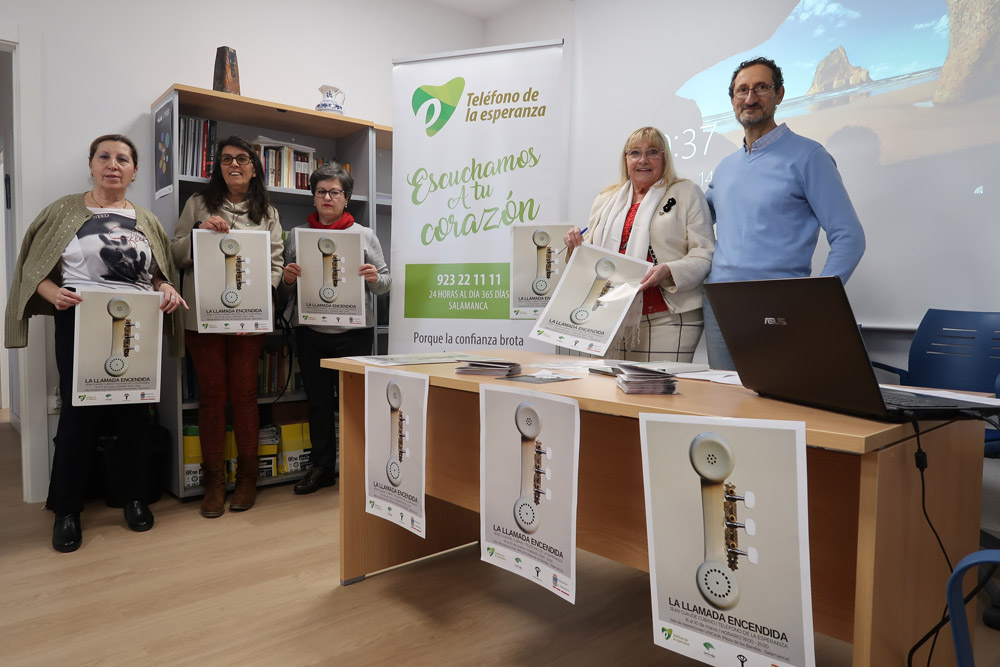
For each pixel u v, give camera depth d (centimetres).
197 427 293
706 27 335
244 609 187
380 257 322
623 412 119
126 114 314
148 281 255
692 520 107
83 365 226
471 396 185
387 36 413
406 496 177
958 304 250
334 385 315
